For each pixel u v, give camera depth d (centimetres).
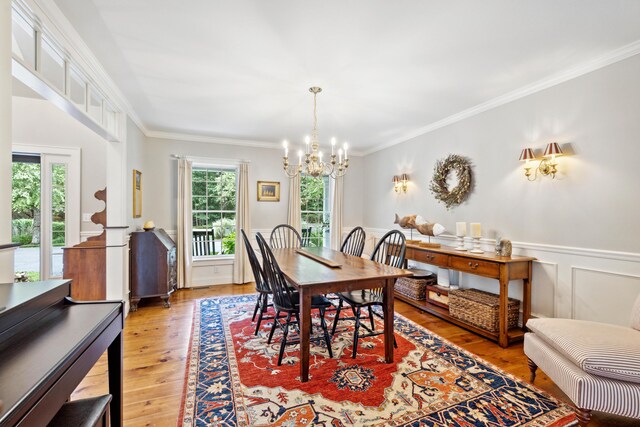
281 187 520
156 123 400
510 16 182
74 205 396
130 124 349
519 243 291
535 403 178
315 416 166
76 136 397
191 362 225
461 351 246
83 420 105
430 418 165
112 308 136
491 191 321
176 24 190
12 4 147
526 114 286
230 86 282
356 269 237
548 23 189
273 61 237
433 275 389
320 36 203
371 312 285
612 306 226
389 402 178
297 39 207
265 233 507
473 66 244
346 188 568
